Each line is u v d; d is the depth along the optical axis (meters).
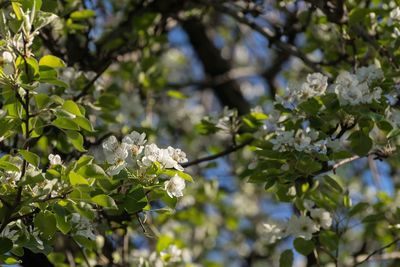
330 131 4.20
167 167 3.50
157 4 6.21
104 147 3.53
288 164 4.17
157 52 7.00
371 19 5.29
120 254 5.73
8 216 3.34
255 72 9.05
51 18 3.50
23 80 3.41
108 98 5.11
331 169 4.36
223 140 8.38
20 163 3.54
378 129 4.28
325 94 4.05
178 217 6.70
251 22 5.73
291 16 5.88
